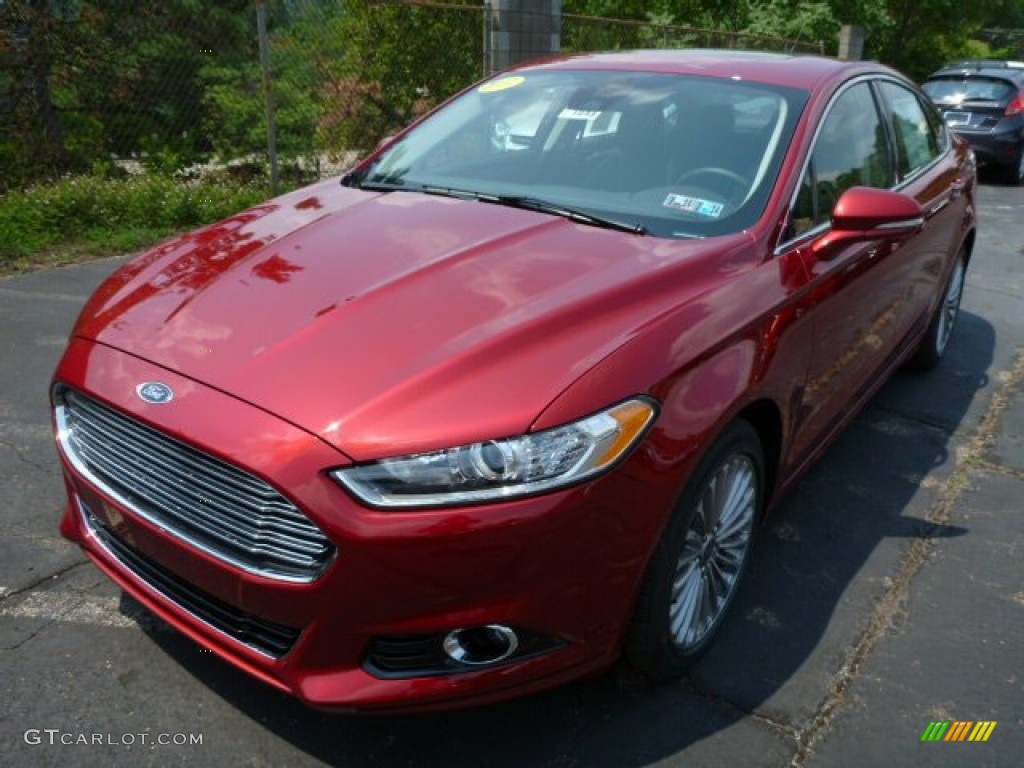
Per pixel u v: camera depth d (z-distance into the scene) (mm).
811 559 3355
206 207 7398
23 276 5945
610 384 2197
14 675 2547
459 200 3264
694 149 3289
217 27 8258
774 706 2613
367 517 2000
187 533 2227
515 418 2074
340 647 2113
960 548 3480
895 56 22562
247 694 2541
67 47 7715
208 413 2133
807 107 3393
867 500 3803
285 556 2084
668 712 2566
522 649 2186
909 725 2572
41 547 3123
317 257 2730
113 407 2266
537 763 2375
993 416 4750
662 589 2389
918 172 4395
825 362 3193
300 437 2047
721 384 2445
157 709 2471
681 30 12789
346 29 8469
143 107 8188
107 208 7090
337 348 2244
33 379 4379
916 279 4250
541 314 2365
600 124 3496
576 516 2094
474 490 2027
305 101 8359
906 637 2951
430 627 2082
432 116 3979
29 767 2254
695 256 2754
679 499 2334
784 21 16203
